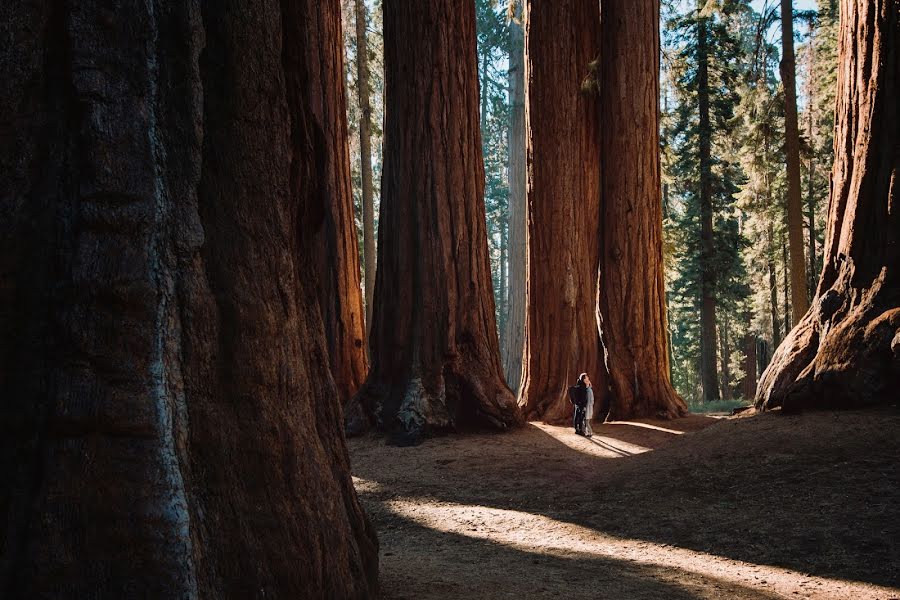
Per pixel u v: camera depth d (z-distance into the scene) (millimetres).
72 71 3275
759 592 5762
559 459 14094
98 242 3197
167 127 3490
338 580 3848
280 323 3818
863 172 11508
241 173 3756
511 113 32875
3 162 3184
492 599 5152
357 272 21906
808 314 12531
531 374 19672
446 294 17281
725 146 28938
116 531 2957
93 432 3041
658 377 18766
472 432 16766
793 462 9414
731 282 32812
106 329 3135
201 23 3654
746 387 42219
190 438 3293
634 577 6355
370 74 30422
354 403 17672
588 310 19656
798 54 28406
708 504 9031
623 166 18891
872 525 7141
